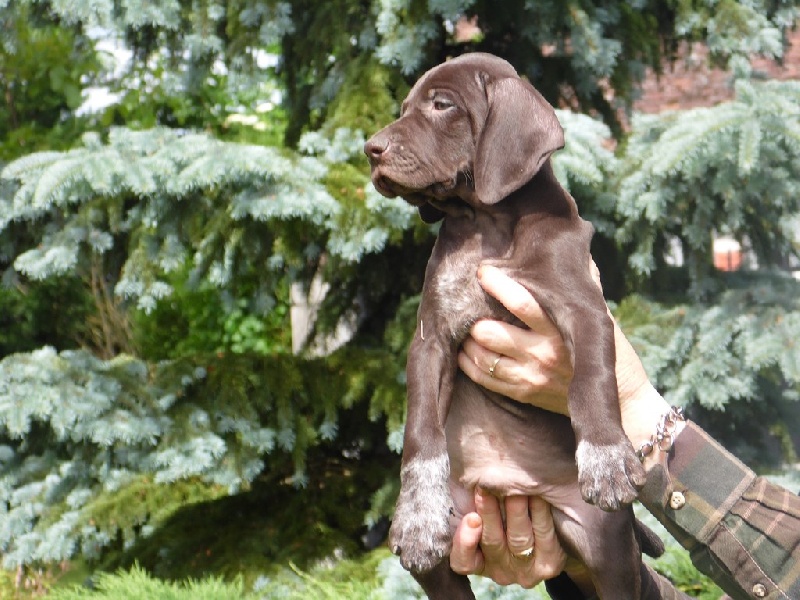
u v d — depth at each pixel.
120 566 1.98
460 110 1.18
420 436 1.10
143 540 2.01
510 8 1.90
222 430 1.85
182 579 1.89
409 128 1.19
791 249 1.96
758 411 1.96
